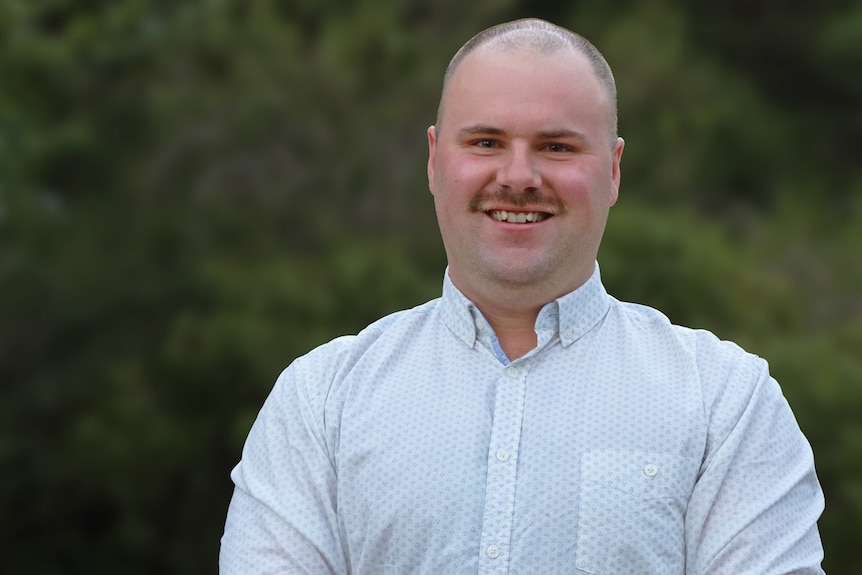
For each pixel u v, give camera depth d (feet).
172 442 34.88
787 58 55.47
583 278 9.43
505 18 45.16
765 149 50.70
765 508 8.69
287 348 34.96
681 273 36.55
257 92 39.11
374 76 41.19
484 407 9.11
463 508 8.80
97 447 34.83
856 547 32.35
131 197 38.68
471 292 9.45
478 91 9.22
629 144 43.47
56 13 44.29
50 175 40.57
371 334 9.66
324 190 38.60
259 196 38.11
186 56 40.65
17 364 36.73
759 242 43.83
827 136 54.29
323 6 44.80
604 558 8.63
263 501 9.11
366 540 8.91
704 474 8.80
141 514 35.58
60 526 36.47
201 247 37.47
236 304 36.32
